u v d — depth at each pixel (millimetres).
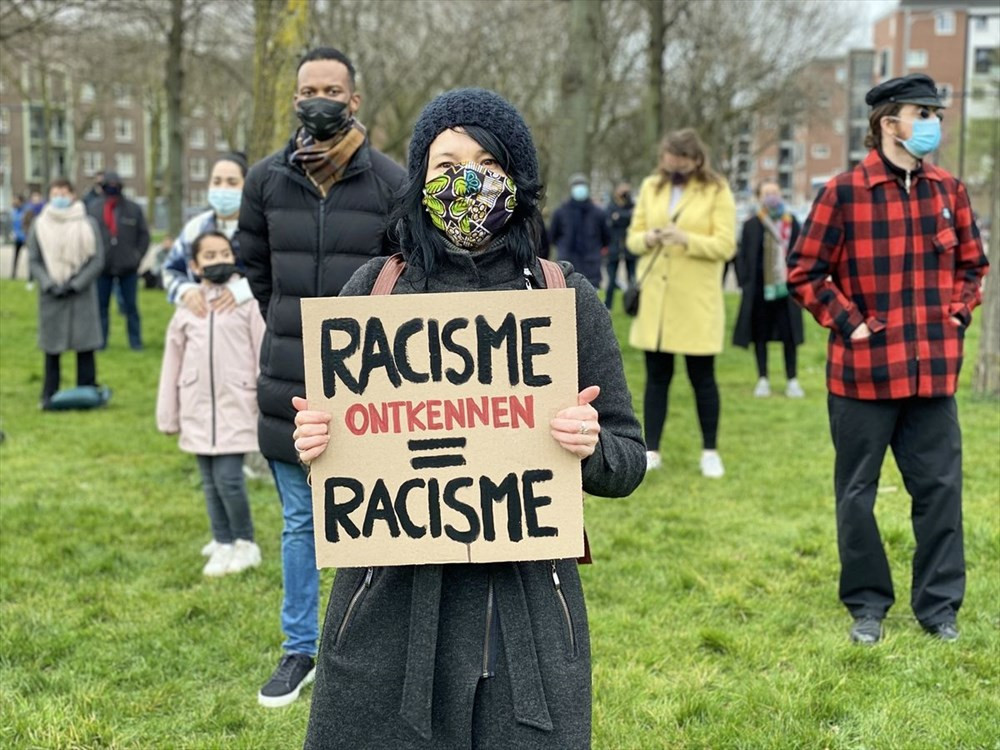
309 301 2016
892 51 73000
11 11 15930
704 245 6172
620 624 4254
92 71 21969
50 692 3676
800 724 3406
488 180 1981
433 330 2008
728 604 4461
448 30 20562
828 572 4832
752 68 25969
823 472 6766
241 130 36688
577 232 11695
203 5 19172
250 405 4828
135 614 4387
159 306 16797
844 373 3973
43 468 6938
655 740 3328
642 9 22797
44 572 4902
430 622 1972
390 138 25000
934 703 3547
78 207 8828
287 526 3641
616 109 31266
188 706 3609
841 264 3975
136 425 8359
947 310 3889
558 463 2004
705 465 6703
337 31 17609
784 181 80125
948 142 51250
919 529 4082
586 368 2127
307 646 3691
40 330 8844
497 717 1971
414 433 2014
